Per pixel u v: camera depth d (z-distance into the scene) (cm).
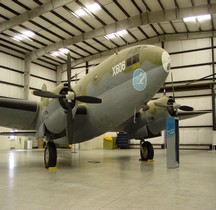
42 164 927
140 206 383
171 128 845
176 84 2083
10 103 816
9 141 2053
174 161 834
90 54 2402
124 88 751
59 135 843
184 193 469
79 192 475
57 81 2573
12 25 1650
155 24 1900
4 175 677
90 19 1745
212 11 1529
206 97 1970
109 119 816
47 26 1808
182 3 1570
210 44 1997
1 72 2041
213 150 1827
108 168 822
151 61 702
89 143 2245
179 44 2106
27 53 2225
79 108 823
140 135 1064
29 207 377
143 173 712
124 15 1716
